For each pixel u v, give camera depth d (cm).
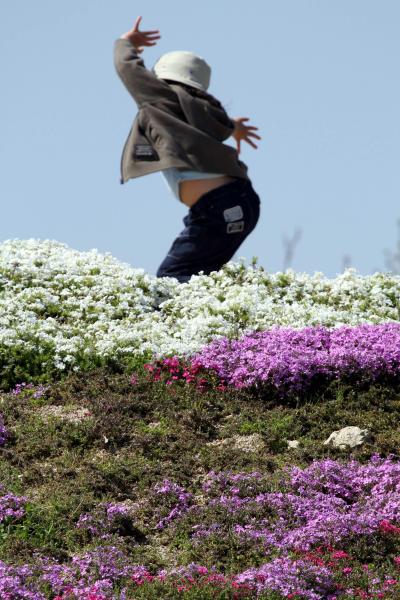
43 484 1791
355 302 2698
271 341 2280
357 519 1620
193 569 1510
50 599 1449
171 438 1975
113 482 1791
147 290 2678
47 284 2673
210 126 2541
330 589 1459
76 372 2248
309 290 2809
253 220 2622
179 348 2312
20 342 2300
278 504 1686
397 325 2367
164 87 2530
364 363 2158
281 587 1425
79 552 1592
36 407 2097
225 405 2112
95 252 2922
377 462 1844
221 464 1869
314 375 2172
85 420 2006
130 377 2217
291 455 1898
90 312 2572
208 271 2681
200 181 2542
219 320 2456
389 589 1463
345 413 2045
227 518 1664
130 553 1596
